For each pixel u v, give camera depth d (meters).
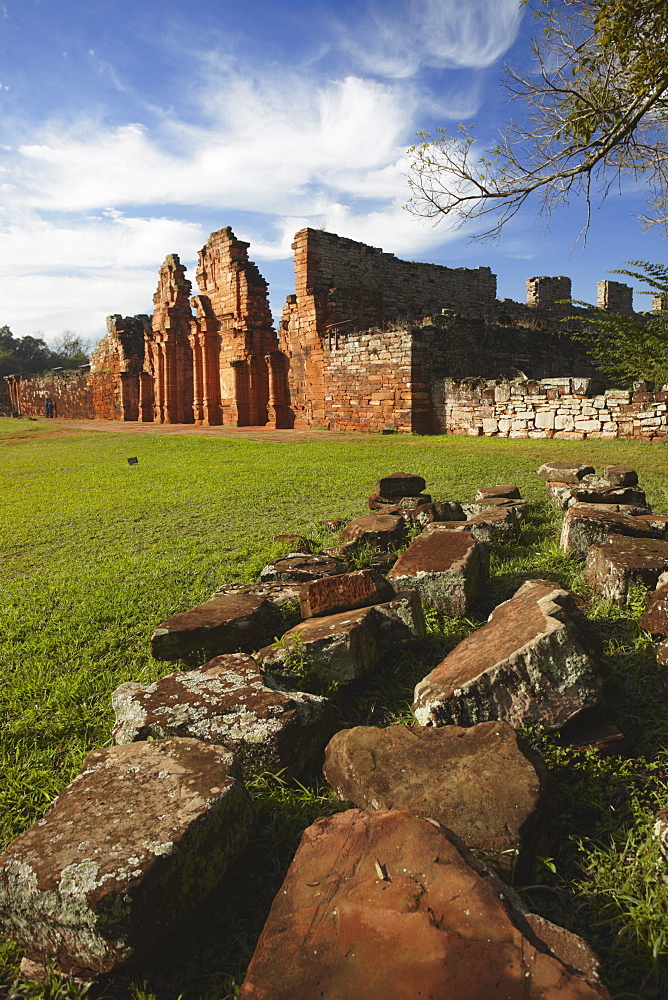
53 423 39.44
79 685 4.12
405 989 1.68
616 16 7.77
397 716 3.64
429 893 1.95
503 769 2.69
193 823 2.33
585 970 1.77
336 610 4.38
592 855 2.54
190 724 3.19
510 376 23.27
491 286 33.22
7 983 2.19
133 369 41.00
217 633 4.34
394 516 6.85
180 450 19.12
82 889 2.09
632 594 4.59
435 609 4.83
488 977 1.69
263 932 1.95
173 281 35.53
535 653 3.21
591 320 14.45
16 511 10.70
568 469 9.14
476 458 13.34
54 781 3.24
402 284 28.72
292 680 3.78
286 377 28.78
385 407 21.73
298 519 8.41
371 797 2.68
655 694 3.56
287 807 2.89
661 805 2.75
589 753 3.03
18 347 80.69
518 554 6.12
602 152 8.94
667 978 1.98
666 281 10.51
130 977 2.16
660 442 14.73
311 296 25.05
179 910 2.23
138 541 7.96
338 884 2.05
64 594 5.95
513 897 2.03
